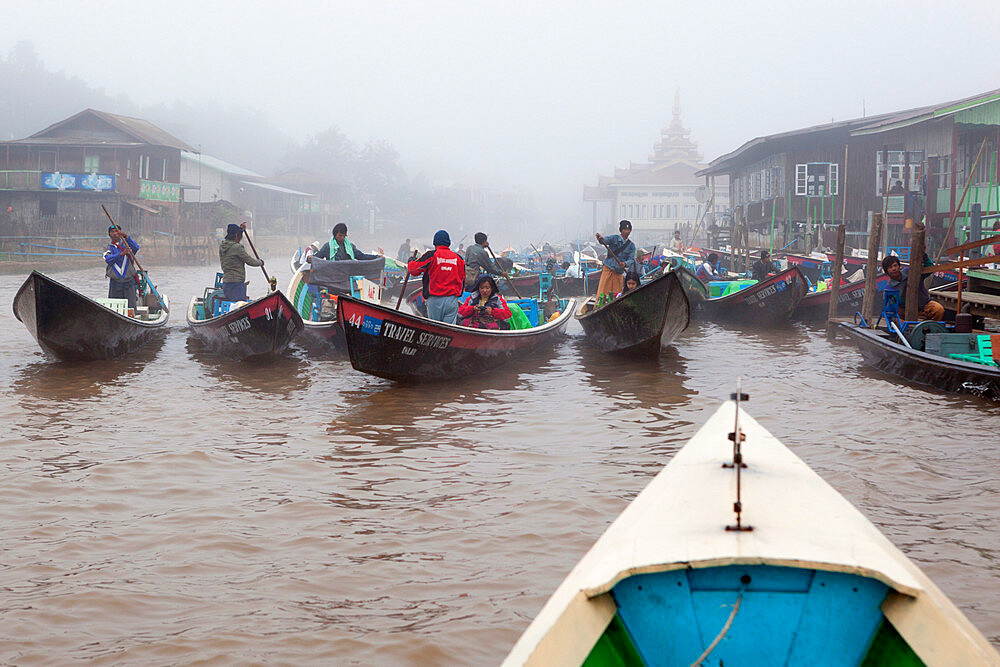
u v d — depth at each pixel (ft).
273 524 19.65
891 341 38.34
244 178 234.38
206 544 18.42
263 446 26.35
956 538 18.38
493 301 41.29
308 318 53.72
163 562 17.49
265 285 98.99
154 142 162.30
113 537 18.81
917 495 21.18
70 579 16.67
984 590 15.87
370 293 41.86
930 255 74.90
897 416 29.66
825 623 9.91
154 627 14.83
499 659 13.87
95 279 109.81
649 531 10.86
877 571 9.30
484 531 19.08
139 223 152.05
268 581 16.63
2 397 33.47
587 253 120.67
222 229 177.47
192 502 21.13
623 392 34.68
